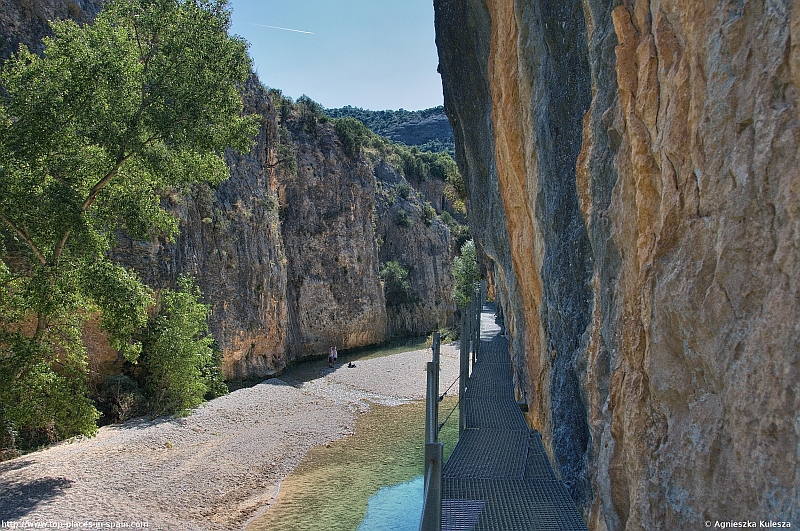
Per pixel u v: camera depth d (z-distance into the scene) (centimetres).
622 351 410
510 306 1226
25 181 1330
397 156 7338
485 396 1041
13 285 1501
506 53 870
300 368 3525
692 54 324
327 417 2233
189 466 1612
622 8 423
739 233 267
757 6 271
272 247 3397
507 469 649
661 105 363
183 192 2484
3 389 1345
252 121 1761
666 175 348
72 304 1447
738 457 256
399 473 1664
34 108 1354
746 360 254
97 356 2075
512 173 910
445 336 4731
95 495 1341
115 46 1526
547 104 652
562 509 531
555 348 671
